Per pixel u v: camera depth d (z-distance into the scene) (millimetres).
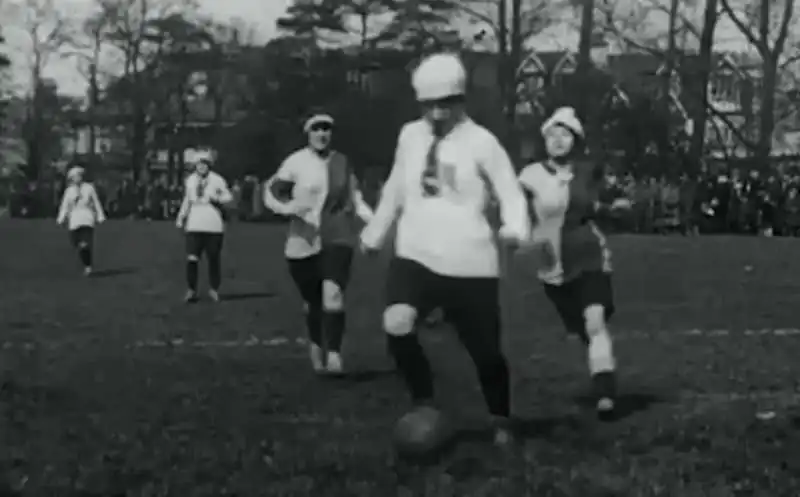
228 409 8859
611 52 56469
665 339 13242
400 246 7188
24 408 8938
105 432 8008
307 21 62406
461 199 7105
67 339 13148
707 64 51250
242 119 62344
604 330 8578
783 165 52312
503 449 7406
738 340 13164
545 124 8648
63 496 6348
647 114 46281
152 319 15203
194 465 7016
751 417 8609
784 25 52312
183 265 25328
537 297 18094
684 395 9633
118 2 75500
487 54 55219
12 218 57938
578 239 8625
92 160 73438
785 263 25750
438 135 7156
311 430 8055
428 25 59531
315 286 10680
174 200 57188
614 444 7625
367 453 7297
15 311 16172
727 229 41312
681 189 41438
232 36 70500
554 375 10594
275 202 10562
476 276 7105
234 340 13070
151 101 71500
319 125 10641
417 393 7320
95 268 24531
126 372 10719
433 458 7117
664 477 6730
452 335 13133
